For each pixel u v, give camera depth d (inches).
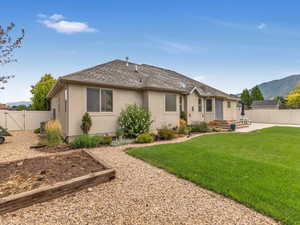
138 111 411.5
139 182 155.6
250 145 319.9
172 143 322.0
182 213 108.1
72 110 345.1
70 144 307.0
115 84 390.3
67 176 148.6
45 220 98.9
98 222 97.9
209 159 213.9
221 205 117.7
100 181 149.5
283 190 132.7
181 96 577.6
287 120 853.8
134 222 98.6
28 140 398.6
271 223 98.8
